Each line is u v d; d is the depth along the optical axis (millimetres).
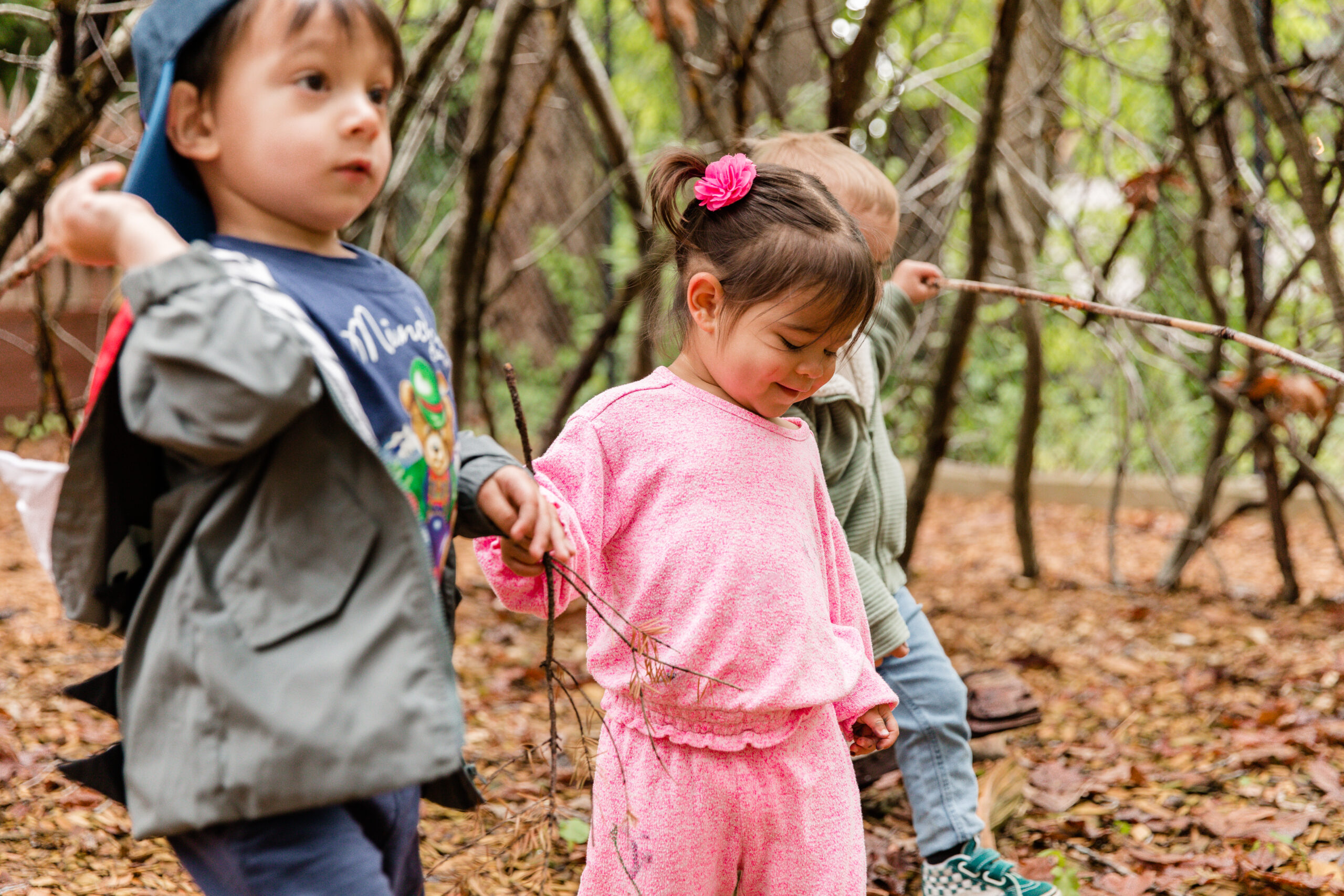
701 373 1821
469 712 3521
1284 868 2539
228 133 1329
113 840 2518
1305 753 3154
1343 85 4551
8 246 2693
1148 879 2541
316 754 1224
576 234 8695
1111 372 7121
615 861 1721
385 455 1346
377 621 1256
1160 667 4027
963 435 7586
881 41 5102
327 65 1316
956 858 2307
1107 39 5832
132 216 1249
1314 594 5082
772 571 1721
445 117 5691
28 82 6176
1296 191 5477
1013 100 6590
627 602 1747
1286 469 6441
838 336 1700
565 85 7609
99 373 1325
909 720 2340
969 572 5691
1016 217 5074
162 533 1325
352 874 1313
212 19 1316
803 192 1735
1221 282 6207
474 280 5059
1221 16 5051
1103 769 3170
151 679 1275
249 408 1178
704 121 4980
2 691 3422
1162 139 6543
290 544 1271
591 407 1781
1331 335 4895
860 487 2211
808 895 1731
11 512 6367
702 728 1714
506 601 1673
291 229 1381
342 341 1330
